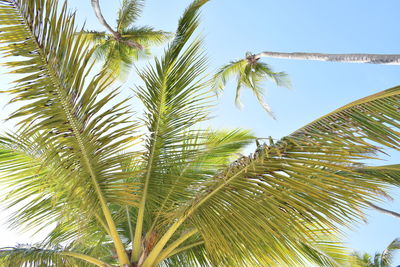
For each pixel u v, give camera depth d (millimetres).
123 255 4172
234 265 3533
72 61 3145
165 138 4184
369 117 2703
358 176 3584
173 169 4422
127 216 5449
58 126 3295
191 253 5008
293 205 2979
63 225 4734
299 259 3146
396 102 2643
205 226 3318
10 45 2969
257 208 3104
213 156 5551
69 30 3096
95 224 4621
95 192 3867
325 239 4543
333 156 2746
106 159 3611
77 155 3498
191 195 4246
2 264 4008
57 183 4016
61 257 4348
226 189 3252
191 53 4152
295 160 2867
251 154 2988
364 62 6605
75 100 3229
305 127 2883
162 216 4316
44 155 3469
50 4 3004
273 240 3150
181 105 4176
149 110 4188
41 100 3150
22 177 4215
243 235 3176
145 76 4156
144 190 4230
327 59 7684
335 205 2947
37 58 3051
